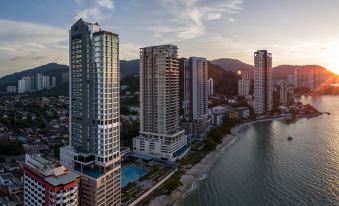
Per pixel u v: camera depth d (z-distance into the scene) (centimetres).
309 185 16038
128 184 15712
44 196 10675
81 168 12688
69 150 13412
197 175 18312
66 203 10362
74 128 13888
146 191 15212
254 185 16362
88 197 12125
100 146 12600
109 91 12594
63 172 10969
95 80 12556
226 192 15588
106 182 12481
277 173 18075
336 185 15938
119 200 13450
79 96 13438
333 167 18875
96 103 12619
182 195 15350
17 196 14488
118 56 13062
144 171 18775
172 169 18975
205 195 15288
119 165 13388
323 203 13938
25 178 11756
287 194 15025
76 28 13288
